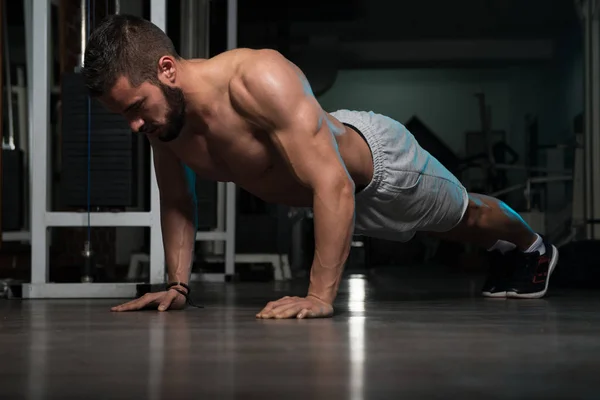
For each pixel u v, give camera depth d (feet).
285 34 34.60
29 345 4.40
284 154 6.17
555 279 12.19
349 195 6.17
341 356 3.91
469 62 35.81
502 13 35.35
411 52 35.76
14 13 27.45
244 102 6.23
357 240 25.27
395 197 7.34
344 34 35.47
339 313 6.60
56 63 16.29
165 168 7.21
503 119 35.86
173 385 3.11
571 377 3.30
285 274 16.94
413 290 11.60
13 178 13.57
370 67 35.68
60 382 3.19
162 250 9.25
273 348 4.22
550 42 35.42
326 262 6.20
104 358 3.86
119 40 5.93
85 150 9.37
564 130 35.22
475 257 24.03
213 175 7.03
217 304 7.99
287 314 5.95
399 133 7.42
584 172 17.39
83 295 8.93
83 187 9.37
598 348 4.25
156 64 6.03
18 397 2.87
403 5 35.37
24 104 17.65
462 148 35.86
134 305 6.98
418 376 3.31
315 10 34.73
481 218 8.42
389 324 5.58
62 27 13.75
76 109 9.37
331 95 36.01
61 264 12.31
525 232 8.80
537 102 35.58
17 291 8.86
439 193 7.68
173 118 6.23
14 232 15.33
